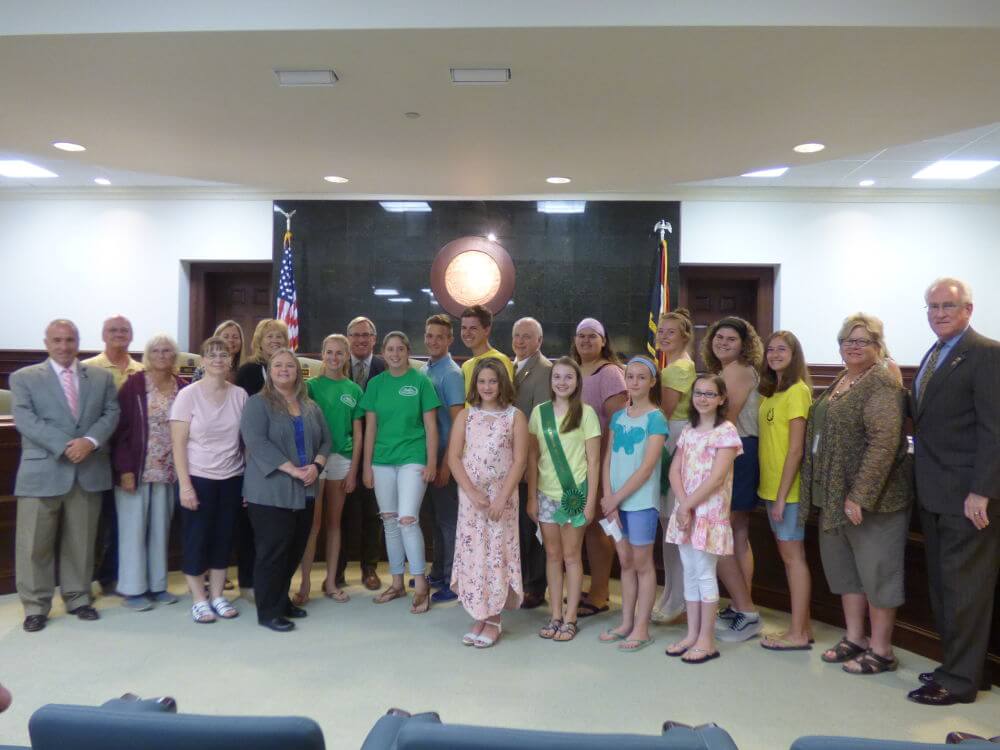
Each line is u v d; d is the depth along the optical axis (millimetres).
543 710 2662
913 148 7578
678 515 3225
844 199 9281
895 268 9281
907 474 3027
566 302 9188
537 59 3312
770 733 2514
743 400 3488
